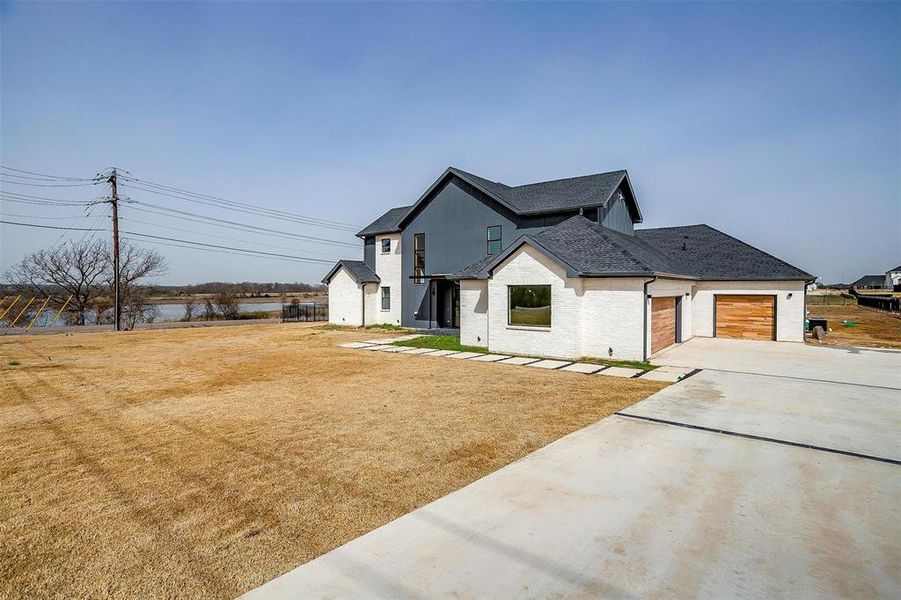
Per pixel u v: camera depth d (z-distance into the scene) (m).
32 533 3.68
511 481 4.53
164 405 7.86
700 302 17.77
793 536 3.49
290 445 5.75
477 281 15.45
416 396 8.38
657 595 2.79
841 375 10.02
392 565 3.13
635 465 4.92
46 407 7.77
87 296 35.88
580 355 12.68
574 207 16.83
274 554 3.33
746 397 8.04
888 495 4.21
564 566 3.10
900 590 2.85
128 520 3.88
